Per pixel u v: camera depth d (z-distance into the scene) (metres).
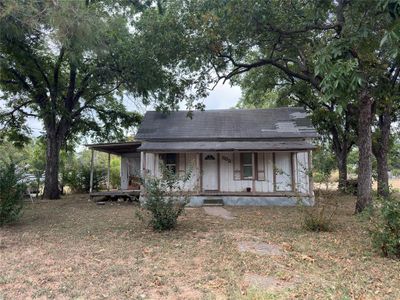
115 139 22.39
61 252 6.59
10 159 11.49
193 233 8.35
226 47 11.73
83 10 9.61
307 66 12.38
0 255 6.40
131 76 14.98
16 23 9.40
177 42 11.39
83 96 19.11
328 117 19.77
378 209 6.70
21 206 9.74
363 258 6.17
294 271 5.44
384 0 5.44
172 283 4.88
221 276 5.16
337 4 8.99
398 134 21.50
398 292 4.54
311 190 14.21
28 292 4.56
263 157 16.00
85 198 18.39
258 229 8.88
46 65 17.81
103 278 5.07
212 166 16.34
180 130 16.77
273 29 10.31
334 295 4.40
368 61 9.24
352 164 28.34
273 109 19.09
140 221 10.09
